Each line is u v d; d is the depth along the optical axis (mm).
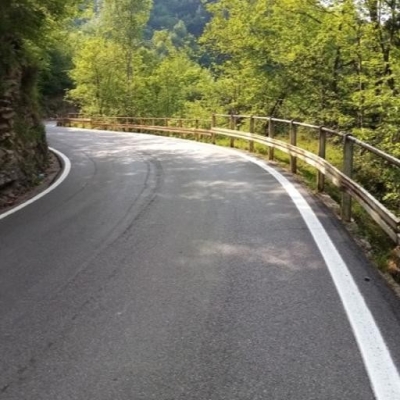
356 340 3615
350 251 5562
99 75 52625
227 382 3152
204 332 3803
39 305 4402
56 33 18172
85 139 26375
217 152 16062
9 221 7652
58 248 6047
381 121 13648
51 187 10859
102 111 52906
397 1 13695
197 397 3016
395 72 12961
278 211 7430
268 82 21984
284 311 4109
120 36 53500
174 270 5129
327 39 16188
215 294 4492
